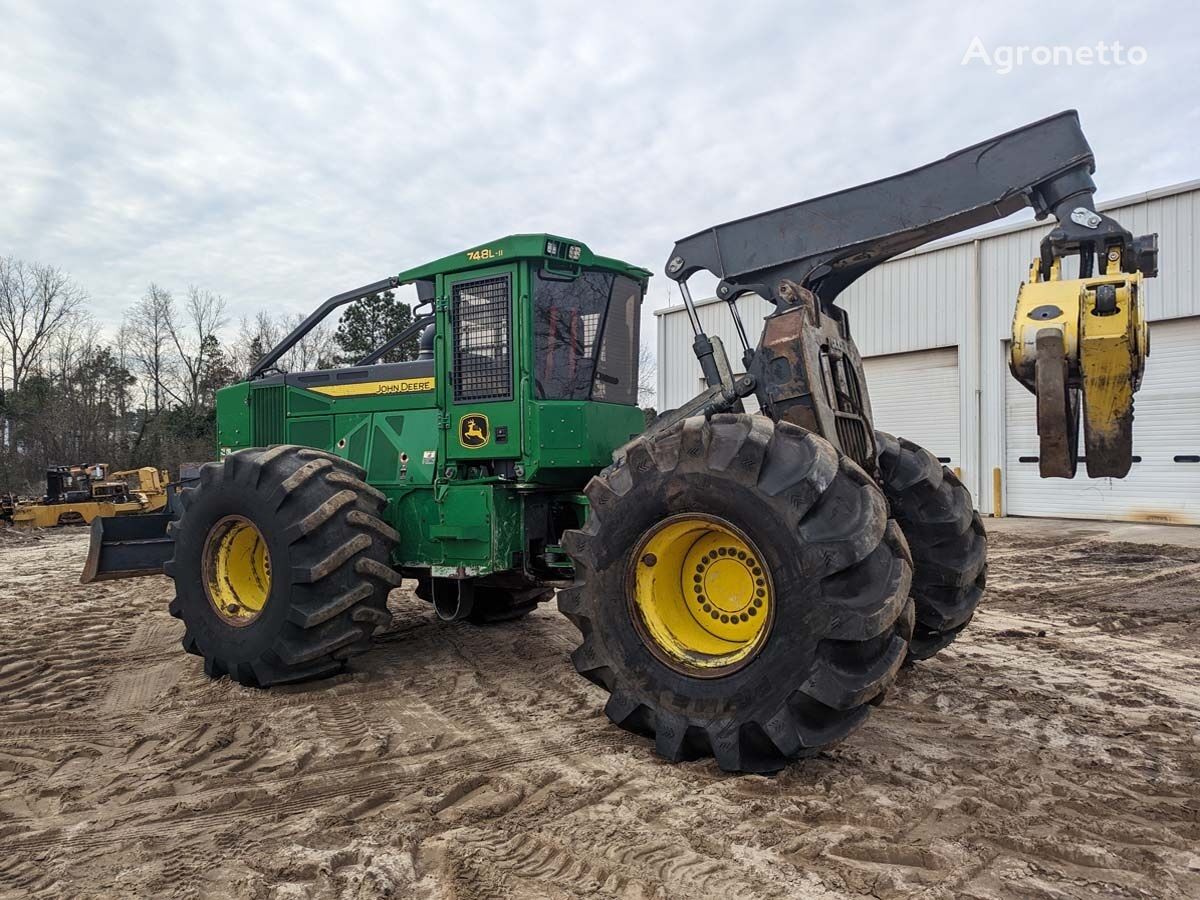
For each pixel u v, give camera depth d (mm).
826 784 3080
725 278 4082
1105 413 3318
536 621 6406
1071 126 3486
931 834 2680
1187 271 13125
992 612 6773
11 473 32562
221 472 4742
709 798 2971
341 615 4500
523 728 3852
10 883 2490
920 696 4262
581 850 2605
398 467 5230
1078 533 12648
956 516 4285
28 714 4207
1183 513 13445
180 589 4926
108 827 2873
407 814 2918
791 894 2324
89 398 37750
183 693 4547
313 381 5871
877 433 4641
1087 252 3555
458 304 4949
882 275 16969
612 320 5168
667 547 3449
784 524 3053
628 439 5160
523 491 4824
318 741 3707
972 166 3635
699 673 3254
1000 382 15438
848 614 2922
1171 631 6004
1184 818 2812
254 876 2480
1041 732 3701
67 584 9195
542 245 4605
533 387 4711
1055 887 2346
